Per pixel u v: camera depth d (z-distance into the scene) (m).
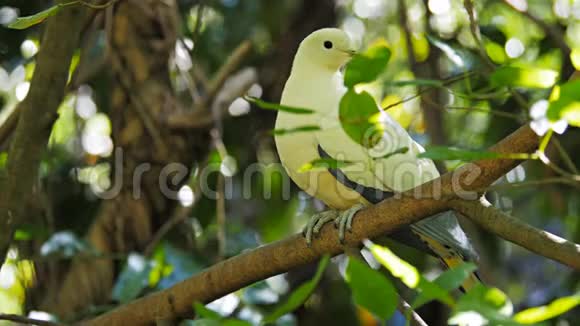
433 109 11.67
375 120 5.55
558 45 11.35
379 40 13.84
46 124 7.61
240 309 10.23
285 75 13.04
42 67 7.50
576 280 12.03
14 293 11.65
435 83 6.27
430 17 12.30
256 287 9.84
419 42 12.28
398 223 6.87
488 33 10.96
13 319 7.28
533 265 13.41
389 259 4.82
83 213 12.35
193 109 10.77
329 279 12.45
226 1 13.52
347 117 5.40
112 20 11.02
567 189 12.20
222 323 4.73
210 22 13.54
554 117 4.99
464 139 12.99
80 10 7.45
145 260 9.56
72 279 11.03
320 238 7.24
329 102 7.98
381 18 14.34
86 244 9.91
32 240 11.12
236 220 13.23
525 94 10.06
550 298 12.20
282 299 11.59
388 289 4.76
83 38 11.24
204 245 12.05
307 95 8.06
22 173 7.66
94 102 12.99
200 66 12.52
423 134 11.88
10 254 11.09
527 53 12.38
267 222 12.85
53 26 7.45
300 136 7.85
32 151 7.65
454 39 10.77
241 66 13.30
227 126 13.15
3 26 12.06
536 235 6.44
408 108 13.10
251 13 13.53
